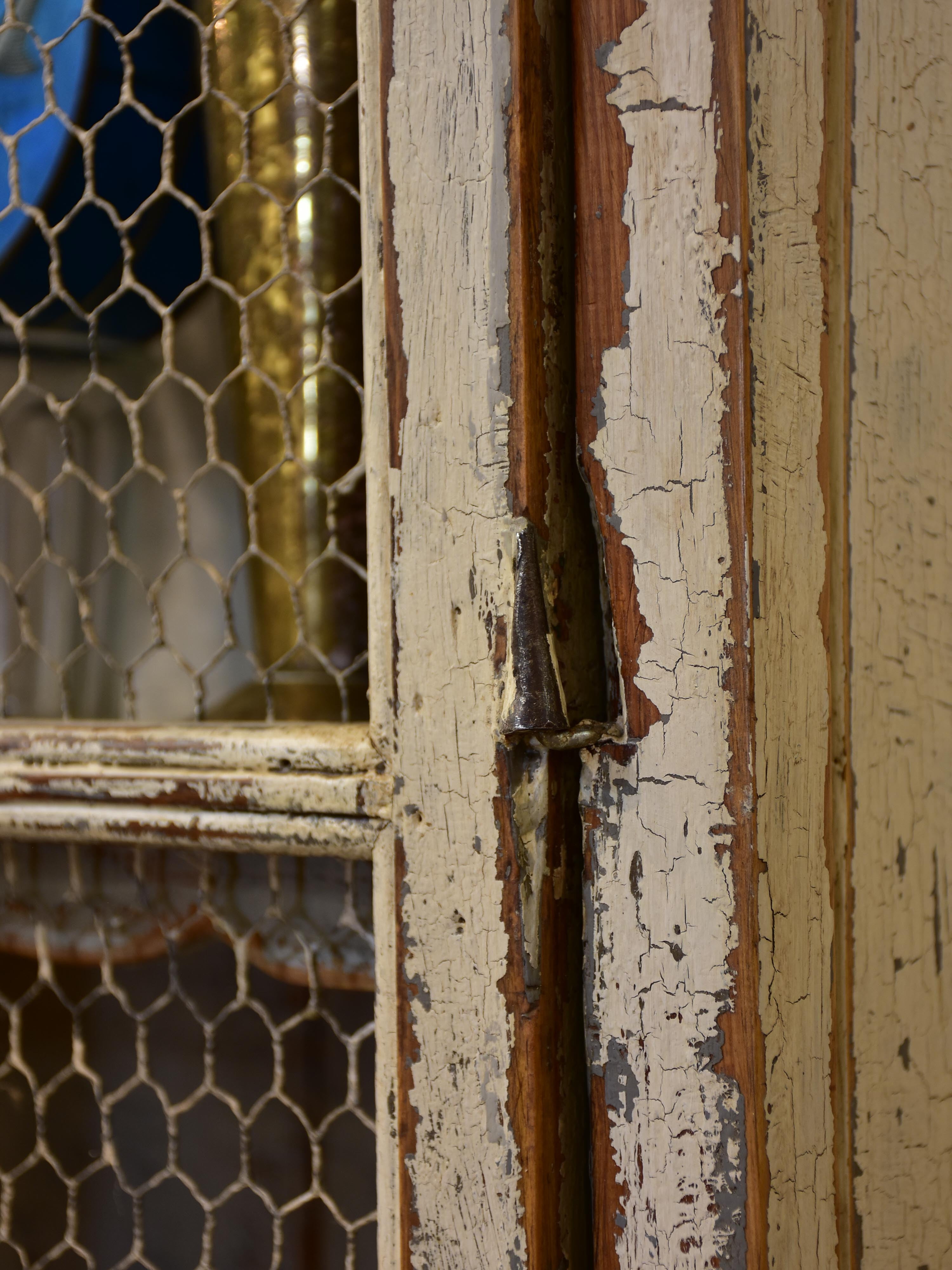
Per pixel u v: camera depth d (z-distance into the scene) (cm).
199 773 44
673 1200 38
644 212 38
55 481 52
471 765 39
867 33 42
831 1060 41
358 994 49
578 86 39
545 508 39
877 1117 43
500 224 38
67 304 53
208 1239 47
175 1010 53
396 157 40
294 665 50
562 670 38
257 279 49
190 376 57
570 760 40
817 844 40
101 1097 51
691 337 38
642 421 39
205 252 46
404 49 39
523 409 38
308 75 46
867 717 43
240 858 49
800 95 40
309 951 47
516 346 38
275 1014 51
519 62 38
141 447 49
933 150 44
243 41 48
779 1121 39
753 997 37
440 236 39
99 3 52
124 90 46
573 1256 40
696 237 38
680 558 38
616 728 39
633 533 39
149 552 60
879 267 43
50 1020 56
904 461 44
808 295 40
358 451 49
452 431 39
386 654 41
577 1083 41
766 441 39
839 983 42
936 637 45
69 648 61
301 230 47
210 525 58
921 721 45
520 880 38
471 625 39
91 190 48
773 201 40
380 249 41
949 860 45
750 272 39
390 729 41
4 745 48
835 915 41
